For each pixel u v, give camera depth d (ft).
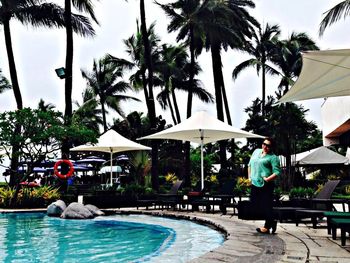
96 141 52.39
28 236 28.19
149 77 72.28
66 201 52.19
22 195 50.65
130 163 86.33
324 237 22.67
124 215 43.75
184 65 122.01
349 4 51.90
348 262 15.58
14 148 49.16
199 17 84.23
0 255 21.09
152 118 71.51
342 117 75.92
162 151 114.52
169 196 45.88
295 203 32.19
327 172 89.92
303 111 84.43
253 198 24.48
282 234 23.91
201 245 23.47
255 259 16.17
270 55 131.34
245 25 95.04
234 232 24.77
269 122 85.46
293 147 81.10
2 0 61.05
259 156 24.39
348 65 24.30
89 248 23.27
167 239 25.86
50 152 51.03
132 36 113.29
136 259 19.43
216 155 131.85
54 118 50.11
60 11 66.59
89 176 104.68
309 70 25.44
